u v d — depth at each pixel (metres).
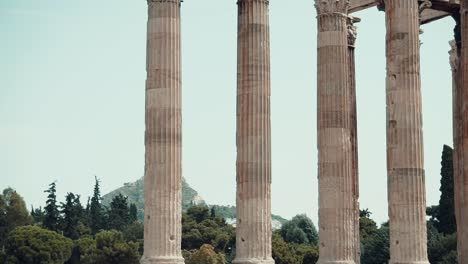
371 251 130.88
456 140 65.69
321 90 59.59
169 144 53.62
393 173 55.69
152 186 53.34
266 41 57.22
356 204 66.69
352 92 68.25
